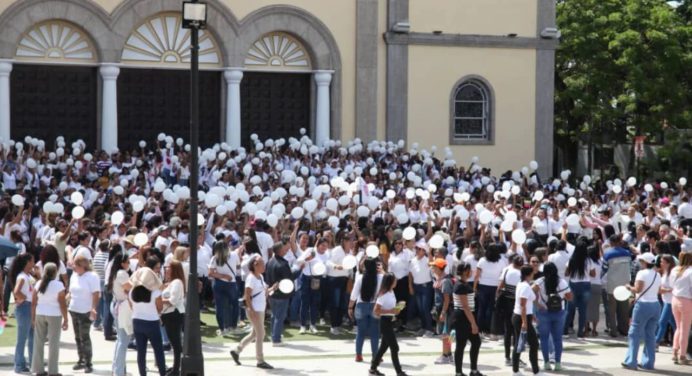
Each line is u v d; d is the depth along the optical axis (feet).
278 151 126.52
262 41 144.36
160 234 80.12
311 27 144.87
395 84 148.56
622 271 82.48
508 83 154.20
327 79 145.69
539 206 99.14
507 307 71.61
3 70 130.41
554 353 71.31
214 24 139.74
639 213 106.73
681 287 73.46
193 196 63.87
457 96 152.97
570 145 195.72
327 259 81.82
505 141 154.51
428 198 97.40
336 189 99.91
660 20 168.14
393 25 147.64
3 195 102.73
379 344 74.74
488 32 152.87
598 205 115.75
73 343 75.00
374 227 86.58
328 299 84.02
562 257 81.35
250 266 68.69
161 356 62.08
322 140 145.69
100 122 136.46
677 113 169.37
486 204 100.22
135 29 137.80
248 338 69.72
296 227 84.23
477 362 71.97
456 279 71.97
